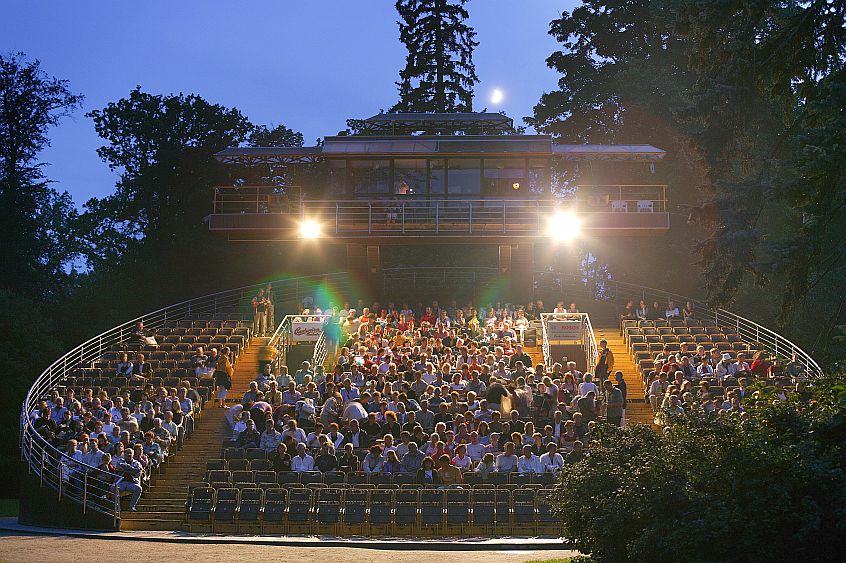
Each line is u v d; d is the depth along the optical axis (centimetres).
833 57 2438
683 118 2548
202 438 3027
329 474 2483
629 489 1328
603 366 3256
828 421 1321
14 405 4562
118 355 3678
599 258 6144
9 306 4900
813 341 4297
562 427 2739
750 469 1253
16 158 6544
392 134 5259
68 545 2033
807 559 1216
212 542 2177
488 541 2189
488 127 5028
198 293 6397
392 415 2659
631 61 6238
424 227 4534
